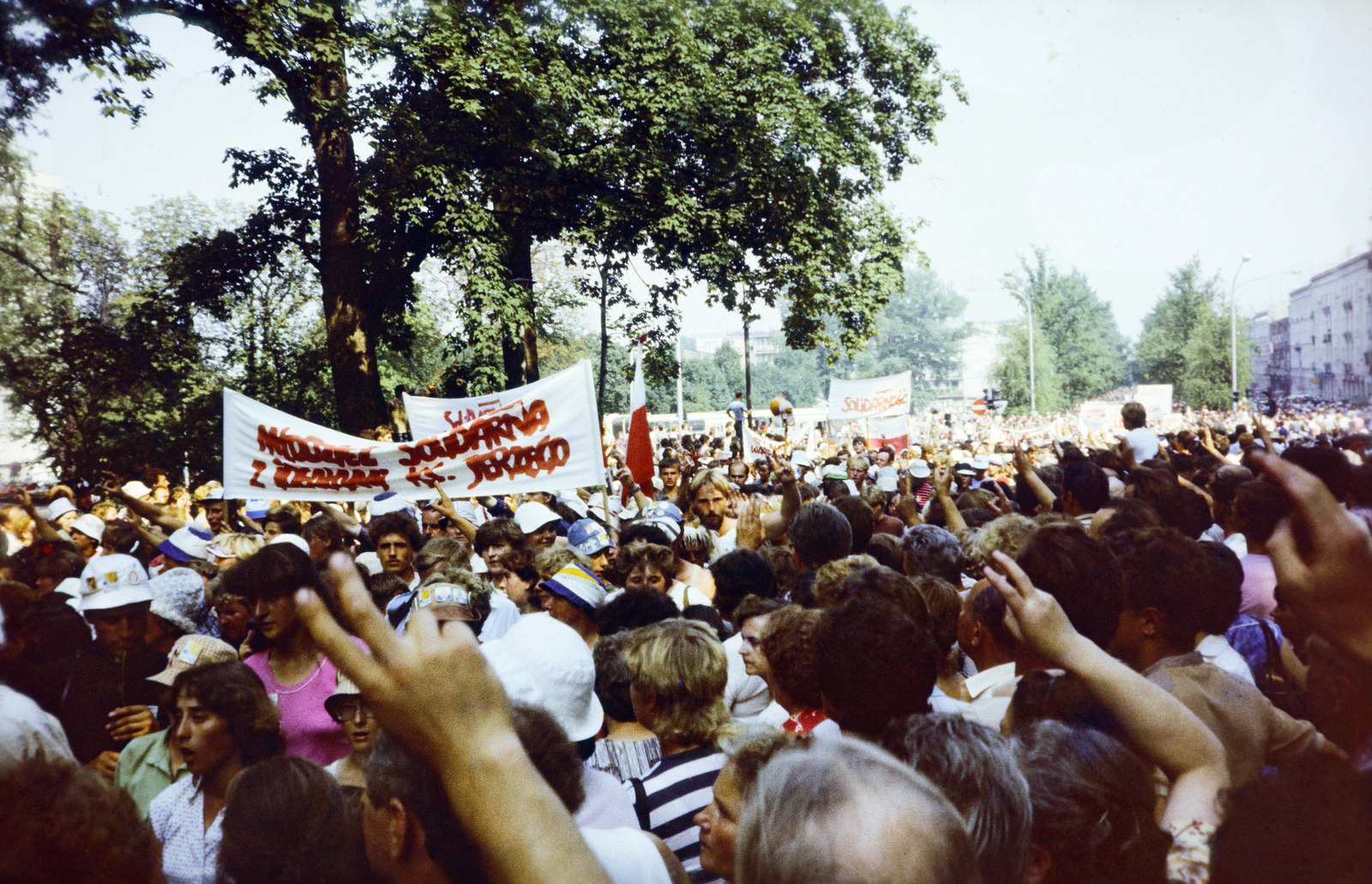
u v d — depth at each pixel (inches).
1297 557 44.6
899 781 42.3
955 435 542.9
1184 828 61.8
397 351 775.1
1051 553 97.3
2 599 145.1
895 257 682.2
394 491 257.9
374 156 612.1
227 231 688.4
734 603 173.0
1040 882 66.9
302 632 135.3
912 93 597.0
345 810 83.4
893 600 113.4
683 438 761.6
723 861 83.6
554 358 1364.4
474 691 32.0
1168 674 91.6
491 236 640.4
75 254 451.8
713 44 612.4
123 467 482.6
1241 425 166.1
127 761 122.3
